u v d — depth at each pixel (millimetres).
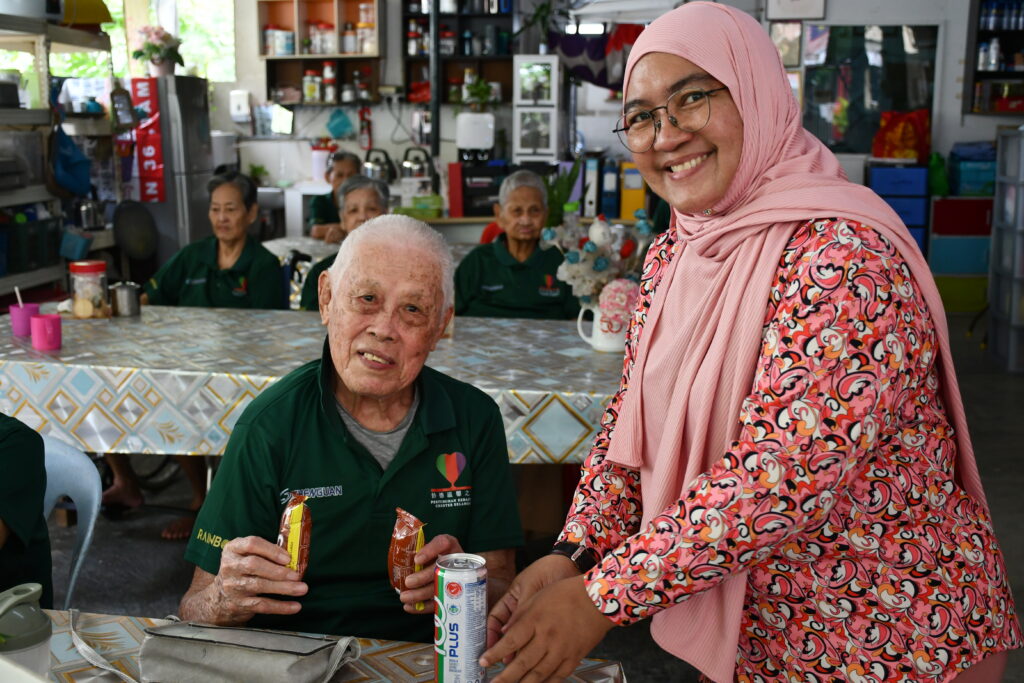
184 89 6555
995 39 8336
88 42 5543
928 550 1117
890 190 8062
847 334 1014
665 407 1232
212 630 1193
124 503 3602
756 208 1124
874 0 8406
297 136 9078
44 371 2561
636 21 7867
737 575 1127
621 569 1037
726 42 1118
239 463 1486
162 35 6719
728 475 1020
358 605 1503
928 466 1135
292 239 5434
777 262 1097
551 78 7668
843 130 8641
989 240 7980
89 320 3199
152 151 6492
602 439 1403
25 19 4844
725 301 1139
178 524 3480
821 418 1004
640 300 1376
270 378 2445
